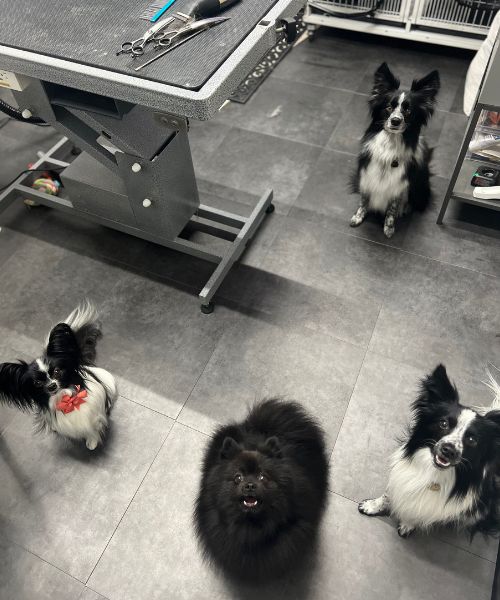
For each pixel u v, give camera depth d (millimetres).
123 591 1758
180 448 2057
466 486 1552
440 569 1772
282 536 1639
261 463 1557
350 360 2268
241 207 2855
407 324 2371
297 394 2180
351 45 3752
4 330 2426
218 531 1658
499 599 1635
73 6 1842
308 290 2506
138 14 1789
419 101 2252
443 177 2924
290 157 3076
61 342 1783
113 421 2129
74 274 2619
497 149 2576
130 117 2125
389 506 1803
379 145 2408
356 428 2080
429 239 2670
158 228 2504
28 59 1632
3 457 2055
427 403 1566
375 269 2568
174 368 2273
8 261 2684
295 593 1740
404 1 3385
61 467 2023
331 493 1931
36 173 2975
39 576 1795
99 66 1594
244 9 1772
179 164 2352
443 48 3678
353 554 1807
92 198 2555
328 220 2777
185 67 1562
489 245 2631
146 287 2555
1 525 1899
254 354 2301
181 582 1768
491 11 3248
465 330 2342
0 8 1846
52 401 1831
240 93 3449
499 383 2176
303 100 3389
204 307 2420
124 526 1885
